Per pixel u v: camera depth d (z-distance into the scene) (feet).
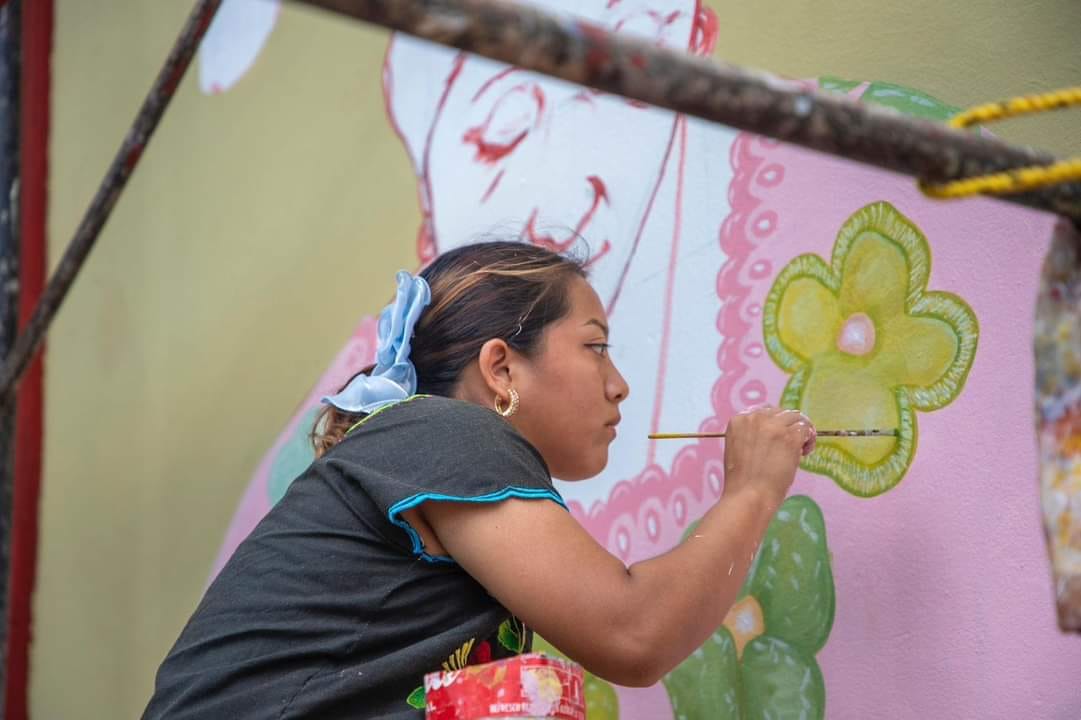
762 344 8.36
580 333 7.19
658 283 9.15
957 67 7.55
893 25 7.96
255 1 14.03
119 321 15.11
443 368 7.14
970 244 7.29
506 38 3.61
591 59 3.72
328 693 6.07
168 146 14.83
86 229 9.29
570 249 9.83
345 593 6.25
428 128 11.50
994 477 6.98
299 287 12.72
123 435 14.76
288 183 13.12
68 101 16.38
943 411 7.28
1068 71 6.97
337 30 12.84
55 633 15.37
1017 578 6.81
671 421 8.88
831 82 8.27
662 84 3.81
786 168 8.41
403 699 6.15
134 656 14.07
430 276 7.52
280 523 6.61
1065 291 4.92
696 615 6.01
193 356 13.99
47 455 15.98
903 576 7.32
